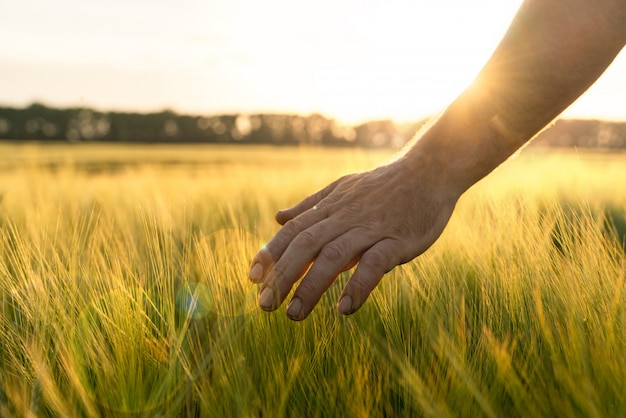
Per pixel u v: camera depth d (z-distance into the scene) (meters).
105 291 0.79
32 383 0.68
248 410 0.63
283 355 0.74
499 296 0.84
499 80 0.60
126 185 3.44
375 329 0.82
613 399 0.62
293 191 3.33
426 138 0.64
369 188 0.63
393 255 0.60
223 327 0.80
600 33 0.57
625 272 0.78
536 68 0.59
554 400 0.61
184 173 4.56
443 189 0.62
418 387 0.61
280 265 0.58
